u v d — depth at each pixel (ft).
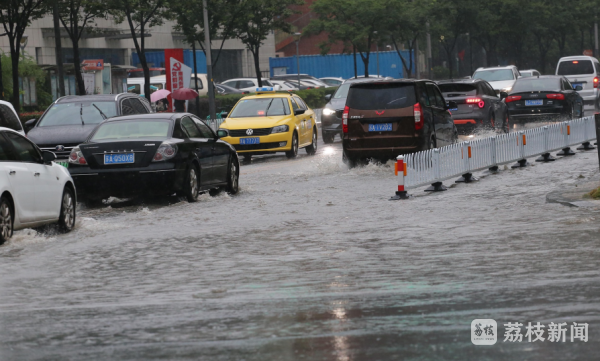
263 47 456.86
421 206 76.69
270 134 142.31
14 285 47.16
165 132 88.38
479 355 29.55
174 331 34.88
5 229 61.87
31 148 69.05
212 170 92.79
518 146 109.70
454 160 93.35
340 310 37.55
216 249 57.57
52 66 275.39
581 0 428.97
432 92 118.11
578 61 235.81
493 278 43.57
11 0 172.86
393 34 313.53
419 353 30.01
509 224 63.00
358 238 59.67
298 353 30.68
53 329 36.17
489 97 157.58
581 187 81.56
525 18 368.68
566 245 52.65
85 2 192.24
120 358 31.12
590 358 28.86
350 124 111.55
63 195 71.05
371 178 103.55
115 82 295.28
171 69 224.94
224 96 282.77
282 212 76.95
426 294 40.29
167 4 213.05
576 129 127.54
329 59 443.32
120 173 84.43
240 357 30.45
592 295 38.55
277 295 41.63
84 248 60.18
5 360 31.27
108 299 42.52
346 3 298.97
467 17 350.23
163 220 74.79
